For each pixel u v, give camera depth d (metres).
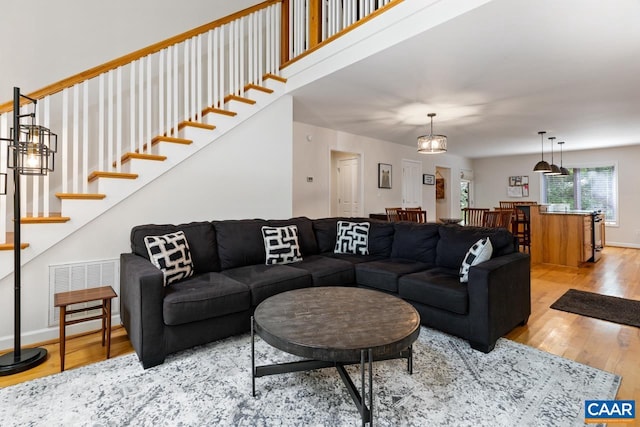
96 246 2.77
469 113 4.70
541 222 5.50
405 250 3.49
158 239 2.55
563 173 6.55
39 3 3.24
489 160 9.41
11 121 2.55
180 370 2.10
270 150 3.92
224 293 2.37
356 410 1.70
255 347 2.42
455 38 2.61
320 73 3.49
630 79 3.39
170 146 3.16
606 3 2.12
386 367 2.13
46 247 2.50
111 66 2.77
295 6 3.94
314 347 1.51
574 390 1.87
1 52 3.07
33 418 1.64
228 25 3.80
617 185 7.38
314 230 3.91
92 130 3.49
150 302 2.11
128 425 1.59
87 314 2.73
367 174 6.52
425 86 3.67
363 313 1.90
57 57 3.34
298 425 1.59
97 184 2.86
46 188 2.52
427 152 4.85
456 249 3.05
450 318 2.52
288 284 2.74
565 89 3.70
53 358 2.26
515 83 3.53
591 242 5.46
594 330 2.74
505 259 2.62
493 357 2.27
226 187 3.58
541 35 2.54
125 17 3.77
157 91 3.94
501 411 1.69
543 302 3.45
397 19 2.72
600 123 5.23
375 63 3.10
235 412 1.69
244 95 3.72
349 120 5.18
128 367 2.13
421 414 1.66
